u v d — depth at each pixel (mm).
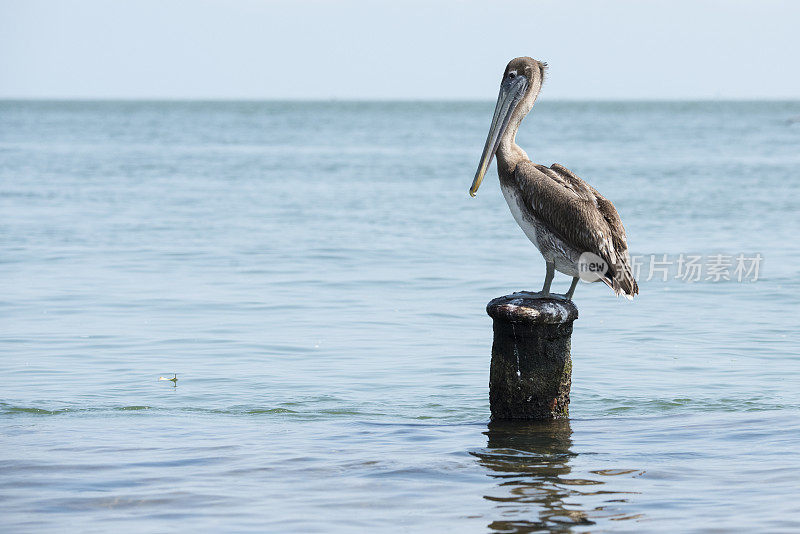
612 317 17672
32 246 26594
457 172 55219
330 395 12281
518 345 10703
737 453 9547
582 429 10578
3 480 8711
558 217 9891
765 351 14703
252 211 35844
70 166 58031
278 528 7551
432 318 17531
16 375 13273
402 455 9609
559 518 7738
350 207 37469
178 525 7625
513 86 10672
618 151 75625
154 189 44281
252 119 179750
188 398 12102
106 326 16703
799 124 148250
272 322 17109
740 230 30094
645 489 8469
